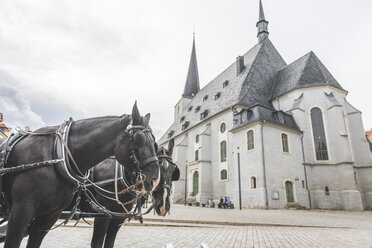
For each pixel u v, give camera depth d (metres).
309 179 26.33
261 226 10.70
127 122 2.85
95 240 3.66
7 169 2.34
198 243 6.39
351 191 24.38
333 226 10.77
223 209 23.38
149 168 2.69
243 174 25.44
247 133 26.00
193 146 37.50
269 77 35.53
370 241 6.93
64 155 2.58
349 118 30.42
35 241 2.64
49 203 2.44
